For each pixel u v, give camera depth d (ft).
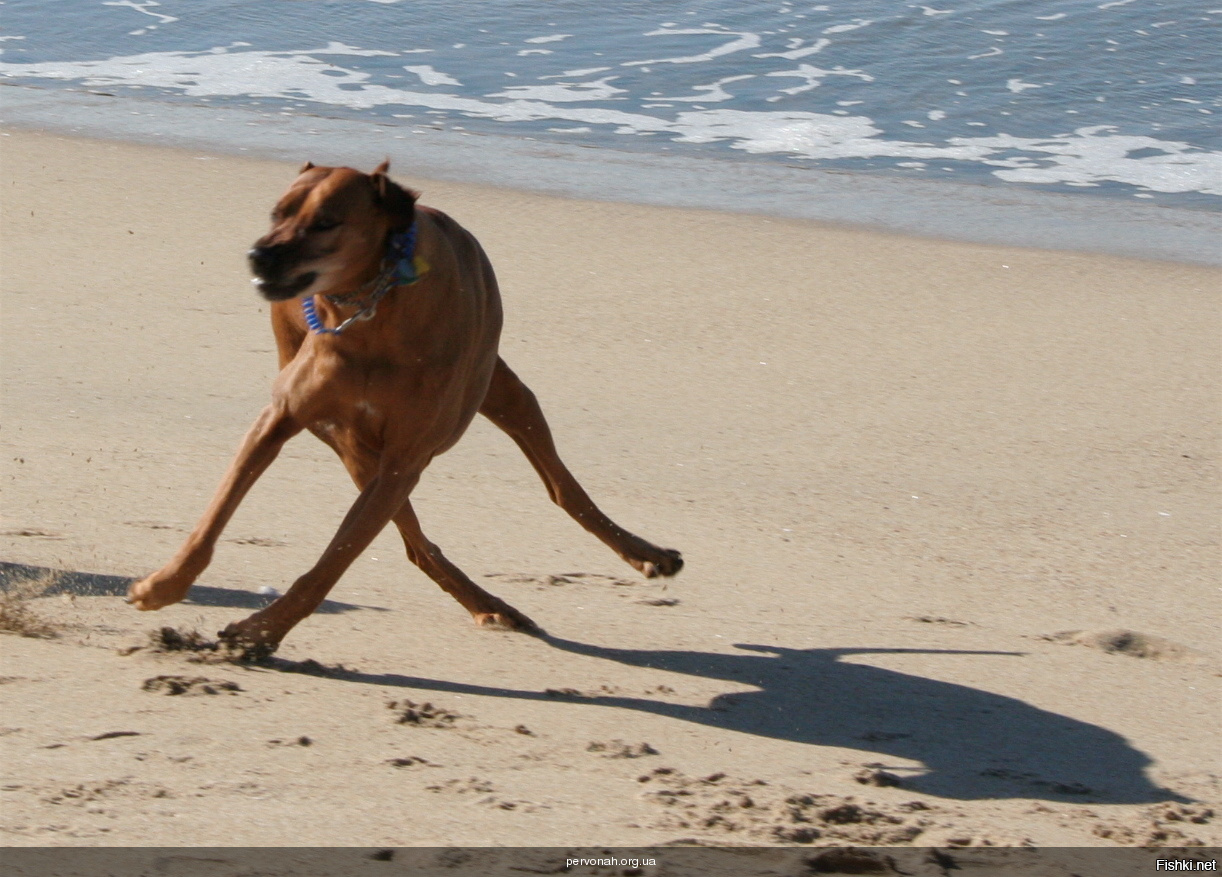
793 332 41.01
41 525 25.12
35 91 70.54
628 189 56.59
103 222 47.62
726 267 46.62
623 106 72.38
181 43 83.10
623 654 21.98
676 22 87.97
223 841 14.48
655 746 18.52
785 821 16.19
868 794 17.48
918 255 49.06
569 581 25.00
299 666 20.02
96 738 16.80
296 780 16.20
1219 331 42.63
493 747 17.84
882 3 90.74
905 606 24.94
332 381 19.12
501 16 89.35
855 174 61.67
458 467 30.60
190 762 16.39
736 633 23.25
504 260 46.26
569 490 23.36
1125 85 76.38
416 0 92.53
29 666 18.90
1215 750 19.88
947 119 71.20
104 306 39.70
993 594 25.77
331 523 26.58
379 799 15.89
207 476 28.45
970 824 16.74
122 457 29.17
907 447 33.27
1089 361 39.78
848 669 22.03
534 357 37.99
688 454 32.12
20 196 49.88
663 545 27.02
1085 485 31.60
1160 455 33.50
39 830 14.35
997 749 19.49
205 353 36.45
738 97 74.08
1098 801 17.98
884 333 41.29
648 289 44.01
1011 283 46.50
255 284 17.72
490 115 70.23
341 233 18.04
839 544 27.71
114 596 22.07
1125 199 59.26
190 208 49.73
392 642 21.57
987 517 29.55
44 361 35.14
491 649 21.65
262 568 24.07
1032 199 58.49
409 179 56.29
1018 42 83.10
